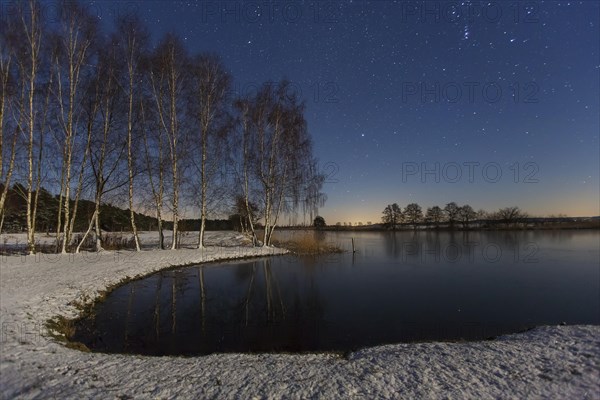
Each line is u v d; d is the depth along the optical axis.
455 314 11.48
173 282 16.45
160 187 25.25
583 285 16.03
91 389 5.40
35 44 18.06
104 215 33.97
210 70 25.41
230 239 34.88
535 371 5.62
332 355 7.32
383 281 17.19
